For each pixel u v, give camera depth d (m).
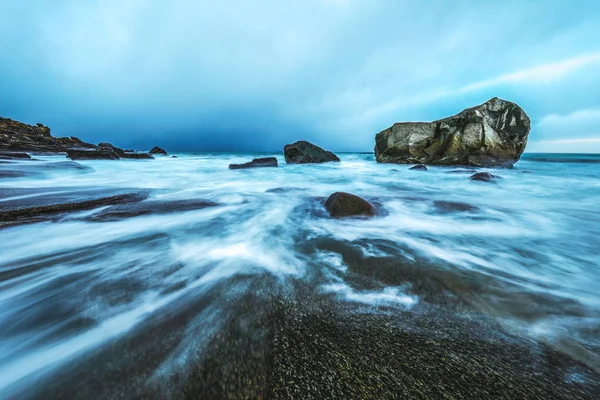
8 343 2.00
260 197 8.16
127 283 2.90
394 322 2.21
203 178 13.16
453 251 3.94
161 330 2.11
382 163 22.47
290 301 2.52
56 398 1.56
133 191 7.98
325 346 1.92
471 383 1.64
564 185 11.23
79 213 5.48
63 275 3.09
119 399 1.54
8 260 3.46
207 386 1.62
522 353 1.87
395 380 1.65
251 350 1.88
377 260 3.54
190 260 3.54
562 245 4.25
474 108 17.80
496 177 12.81
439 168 17.78
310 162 23.80
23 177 9.94
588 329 2.16
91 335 2.07
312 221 5.49
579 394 1.58
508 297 2.64
